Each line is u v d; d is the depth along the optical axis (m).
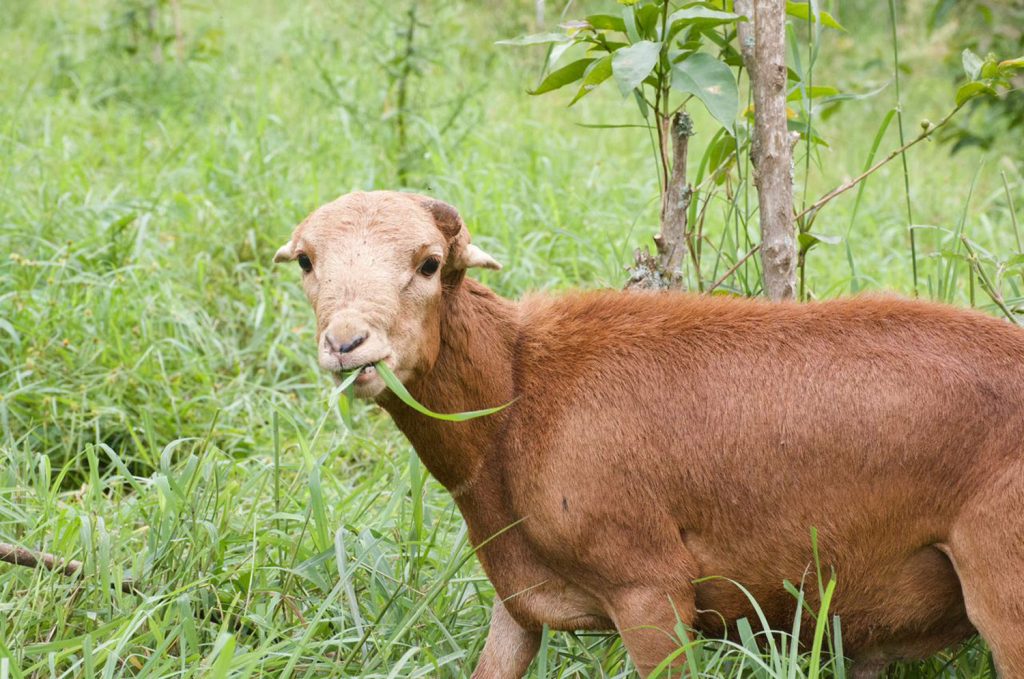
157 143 8.58
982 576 3.25
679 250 4.34
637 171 8.83
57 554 4.15
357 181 7.69
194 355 5.94
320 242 3.41
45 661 3.52
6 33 11.56
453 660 3.92
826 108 6.79
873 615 3.52
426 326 3.44
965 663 3.87
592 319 3.74
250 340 6.30
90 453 4.32
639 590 3.50
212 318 6.37
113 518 4.50
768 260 4.22
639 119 10.06
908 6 12.26
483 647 4.13
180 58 10.24
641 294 3.80
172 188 7.57
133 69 9.96
